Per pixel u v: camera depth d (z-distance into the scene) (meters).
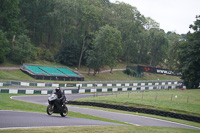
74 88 52.59
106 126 11.15
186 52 51.97
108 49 73.50
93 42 75.75
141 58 114.44
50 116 13.91
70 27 85.44
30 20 81.44
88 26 80.19
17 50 62.94
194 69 49.78
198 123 22.19
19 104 21.28
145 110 26.09
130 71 88.69
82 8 79.06
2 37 58.75
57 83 52.41
